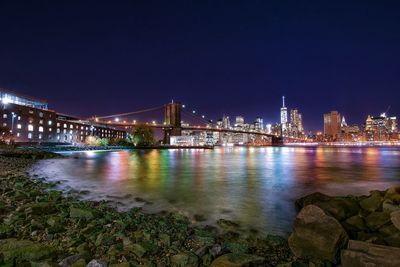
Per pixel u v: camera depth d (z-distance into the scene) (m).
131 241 7.50
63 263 6.08
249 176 26.06
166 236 7.92
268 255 7.15
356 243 6.36
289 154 87.12
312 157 67.94
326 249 6.66
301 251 6.99
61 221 9.05
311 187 19.52
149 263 6.31
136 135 112.62
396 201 9.50
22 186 15.84
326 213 7.27
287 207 13.02
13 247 6.48
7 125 86.50
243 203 13.84
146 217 10.42
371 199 10.19
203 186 19.39
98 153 70.75
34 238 7.68
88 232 8.17
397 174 28.58
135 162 43.03
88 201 13.25
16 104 90.06
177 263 6.45
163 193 16.36
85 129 133.00
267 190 17.97
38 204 10.53
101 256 6.67
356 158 63.44
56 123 109.25
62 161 41.31
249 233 9.17
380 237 7.12
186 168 34.44
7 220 9.12
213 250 7.12
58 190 16.33
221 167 36.44
